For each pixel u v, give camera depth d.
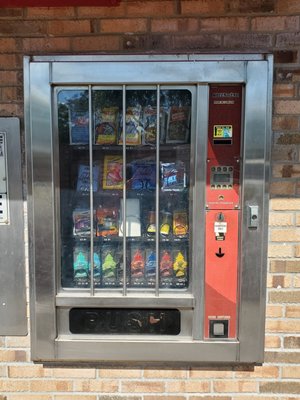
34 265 2.22
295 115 2.16
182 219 2.28
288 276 2.27
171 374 2.33
